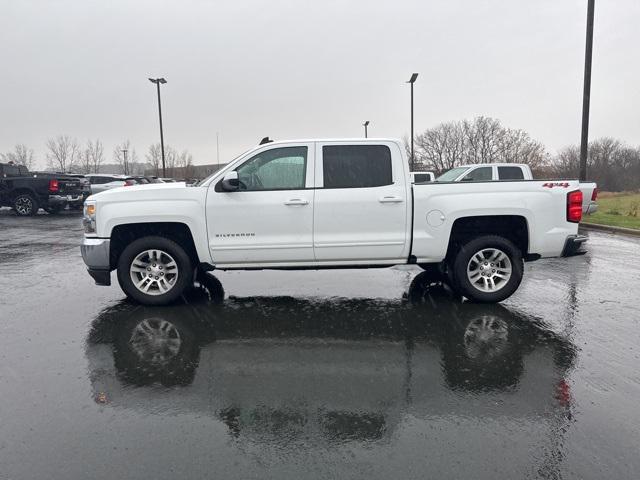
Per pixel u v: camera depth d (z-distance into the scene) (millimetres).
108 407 3318
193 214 5477
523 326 4934
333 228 5547
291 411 3262
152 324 5074
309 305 5742
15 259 9078
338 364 4043
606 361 4047
